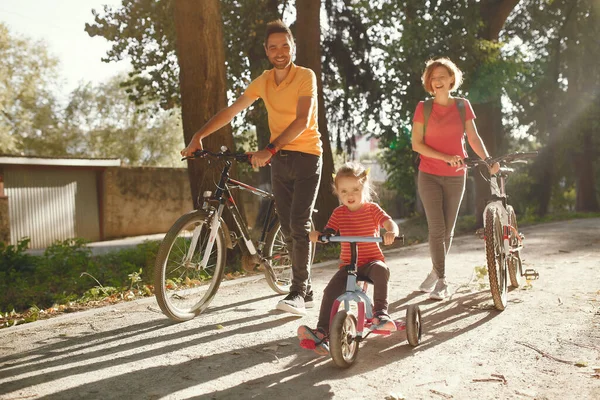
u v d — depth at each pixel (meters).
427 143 5.32
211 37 8.32
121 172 22.02
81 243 10.32
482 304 5.01
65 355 3.94
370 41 15.97
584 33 19.95
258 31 14.23
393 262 7.75
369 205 3.95
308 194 4.81
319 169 4.89
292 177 4.83
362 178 3.91
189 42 8.30
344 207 4.03
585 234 10.52
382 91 15.73
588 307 4.75
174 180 23.61
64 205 20.41
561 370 3.31
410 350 3.80
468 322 4.45
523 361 3.49
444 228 5.38
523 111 22.27
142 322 4.80
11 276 8.59
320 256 8.89
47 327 4.77
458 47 14.24
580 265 6.88
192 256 4.88
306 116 4.50
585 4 19.38
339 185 3.92
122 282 7.32
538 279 6.02
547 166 22.20
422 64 14.66
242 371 3.47
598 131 22.33
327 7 15.31
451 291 5.66
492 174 5.02
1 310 6.38
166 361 3.71
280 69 4.72
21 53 38.78
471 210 26.55
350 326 3.51
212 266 5.17
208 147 8.32
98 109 44.62
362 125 16.81
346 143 16.38
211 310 5.16
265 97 4.88
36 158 18.98
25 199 19.22
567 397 2.92
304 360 3.65
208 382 3.30
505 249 4.97
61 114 43.81
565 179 26.38
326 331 3.59
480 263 7.36
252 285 6.37
